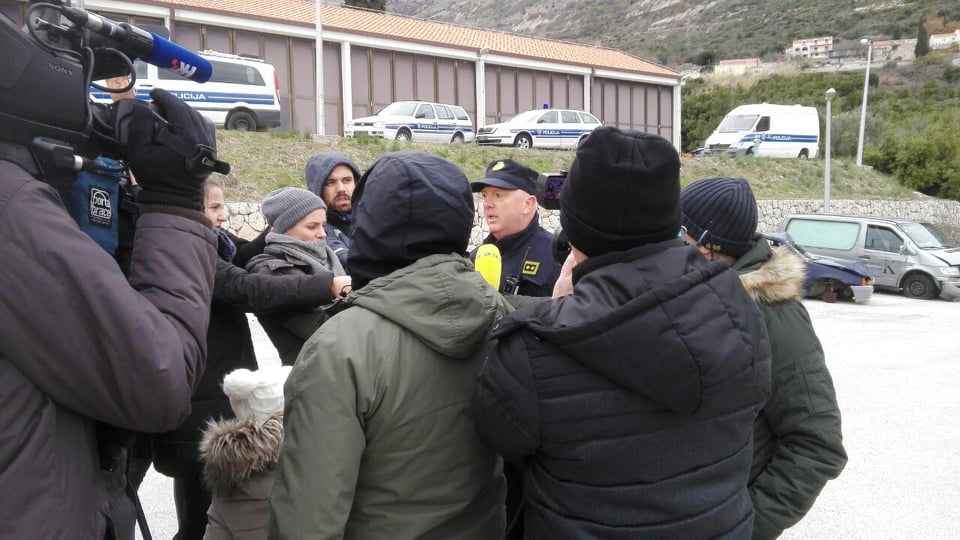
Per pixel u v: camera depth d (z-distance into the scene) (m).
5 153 1.28
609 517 1.40
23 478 1.23
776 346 1.90
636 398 1.38
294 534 1.44
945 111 45.22
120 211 1.62
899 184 29.55
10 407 1.24
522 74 29.59
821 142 37.62
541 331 1.41
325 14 25.77
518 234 3.52
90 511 1.37
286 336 2.81
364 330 1.52
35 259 1.23
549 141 23.91
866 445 5.25
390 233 1.60
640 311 1.35
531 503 1.52
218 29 22.33
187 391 1.40
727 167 25.86
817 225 16.19
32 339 1.23
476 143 24.03
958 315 12.26
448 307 1.55
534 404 1.42
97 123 1.42
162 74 16.69
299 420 1.49
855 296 13.67
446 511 1.59
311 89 24.27
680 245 1.54
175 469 2.61
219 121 17.72
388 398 1.50
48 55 1.28
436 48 26.67
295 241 3.02
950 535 3.87
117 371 1.27
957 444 5.26
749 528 1.50
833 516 4.10
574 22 136.38
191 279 1.47
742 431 1.48
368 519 1.55
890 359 8.38
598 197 1.47
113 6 20.16
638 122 33.72
